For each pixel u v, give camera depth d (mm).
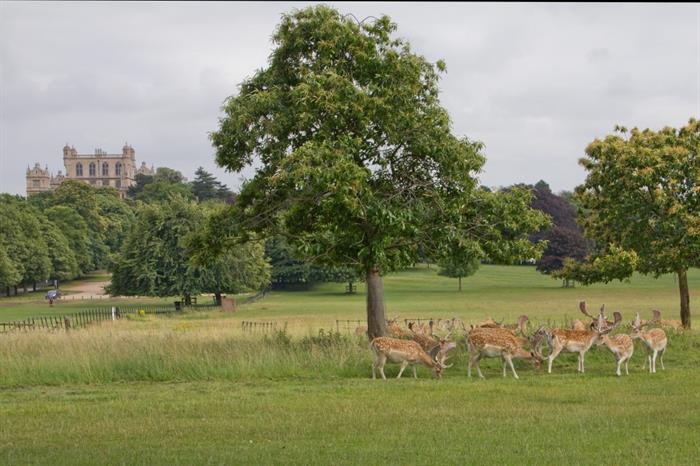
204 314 54500
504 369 17844
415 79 20938
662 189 27438
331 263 22375
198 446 10734
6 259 78625
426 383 16578
